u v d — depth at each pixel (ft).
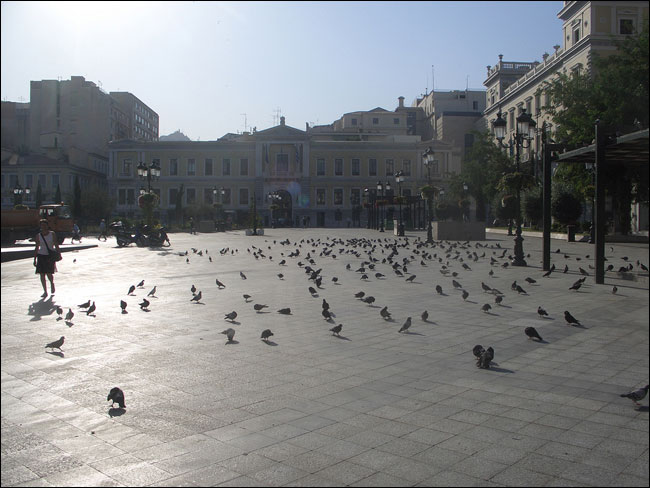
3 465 13.98
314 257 80.43
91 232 200.54
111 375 21.86
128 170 284.41
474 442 15.25
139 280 54.29
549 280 50.78
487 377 21.36
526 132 63.77
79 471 13.65
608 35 72.84
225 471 13.61
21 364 23.40
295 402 18.65
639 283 46.32
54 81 292.81
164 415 17.48
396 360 23.95
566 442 15.19
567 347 25.89
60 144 280.10
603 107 71.51
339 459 14.24
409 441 15.35
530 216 138.92
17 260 81.25
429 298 41.09
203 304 39.04
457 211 204.64
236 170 287.89
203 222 192.03
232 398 19.08
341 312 35.58
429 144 285.84
